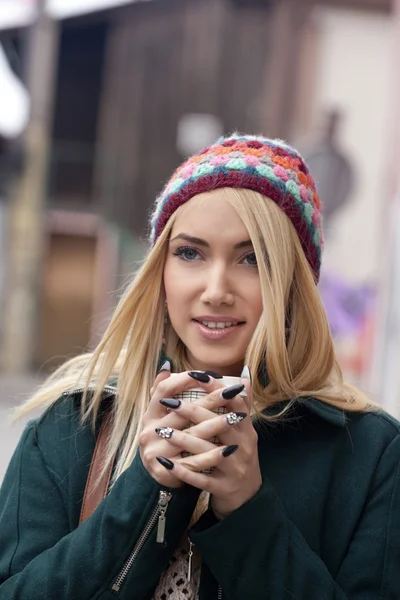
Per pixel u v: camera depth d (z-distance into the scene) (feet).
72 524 4.86
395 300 25.23
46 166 37.35
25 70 37.04
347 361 31.37
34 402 5.39
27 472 5.05
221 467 4.17
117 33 36.55
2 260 37.47
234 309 4.83
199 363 5.17
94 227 37.42
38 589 4.41
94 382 5.29
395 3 33.12
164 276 5.07
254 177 4.84
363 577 4.58
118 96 36.76
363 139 33.19
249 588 4.33
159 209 5.21
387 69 33.19
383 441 4.96
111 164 37.04
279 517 4.34
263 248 4.83
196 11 35.58
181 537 4.52
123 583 4.36
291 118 34.14
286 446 4.93
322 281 32.09
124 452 4.90
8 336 37.47
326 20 33.81
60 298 37.81
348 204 32.78
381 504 4.76
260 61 34.86
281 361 4.83
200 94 35.60
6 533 4.87
